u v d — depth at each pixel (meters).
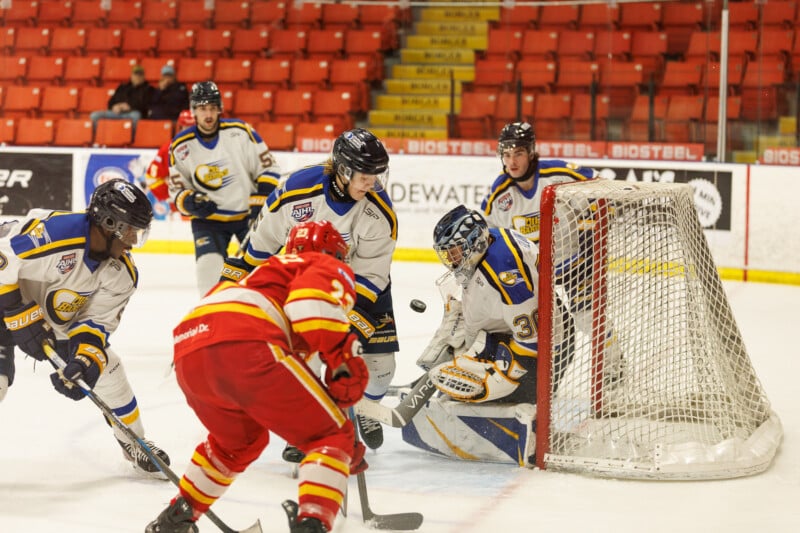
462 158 14.03
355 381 4.29
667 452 5.78
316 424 4.30
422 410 6.22
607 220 6.03
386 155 5.52
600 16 16.80
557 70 15.38
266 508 5.34
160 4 18.03
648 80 14.95
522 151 7.10
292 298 4.22
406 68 17.17
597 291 6.07
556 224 5.92
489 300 5.91
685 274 6.20
